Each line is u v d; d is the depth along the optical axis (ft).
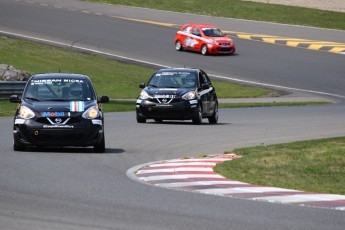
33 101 188.44
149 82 278.87
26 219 103.96
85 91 192.85
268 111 336.90
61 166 158.51
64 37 556.10
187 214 110.01
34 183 134.82
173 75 279.28
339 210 116.37
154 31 601.62
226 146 206.08
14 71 340.59
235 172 151.53
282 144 200.44
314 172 152.35
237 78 467.52
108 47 537.24
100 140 184.34
